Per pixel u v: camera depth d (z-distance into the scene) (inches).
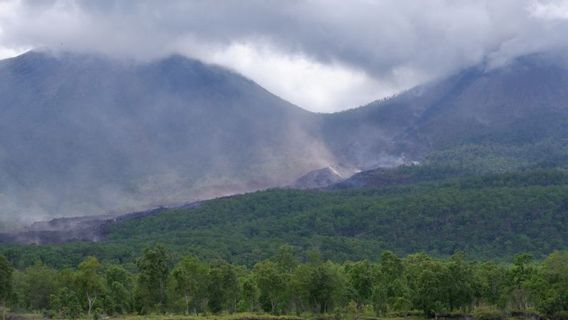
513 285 7495.1
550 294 7101.4
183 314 7372.1
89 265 7445.9
